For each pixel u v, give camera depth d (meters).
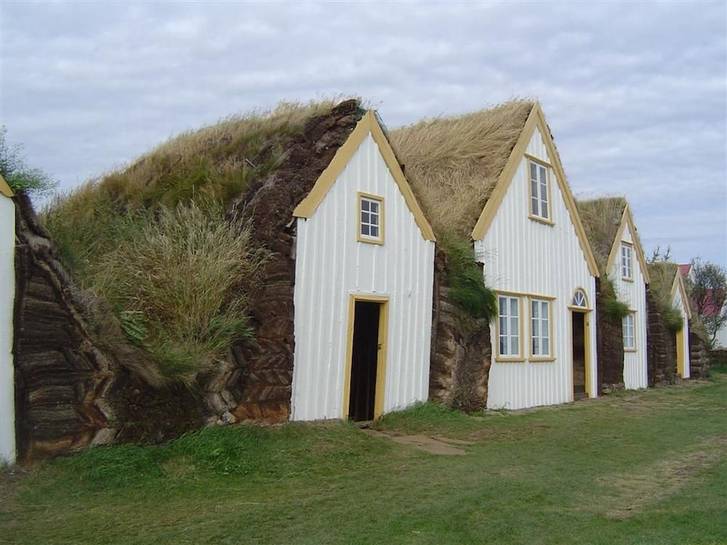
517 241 17.61
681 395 21.44
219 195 12.38
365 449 10.24
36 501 7.23
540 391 18.00
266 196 11.52
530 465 9.75
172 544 6.14
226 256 10.48
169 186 13.46
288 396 10.77
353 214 12.45
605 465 9.90
